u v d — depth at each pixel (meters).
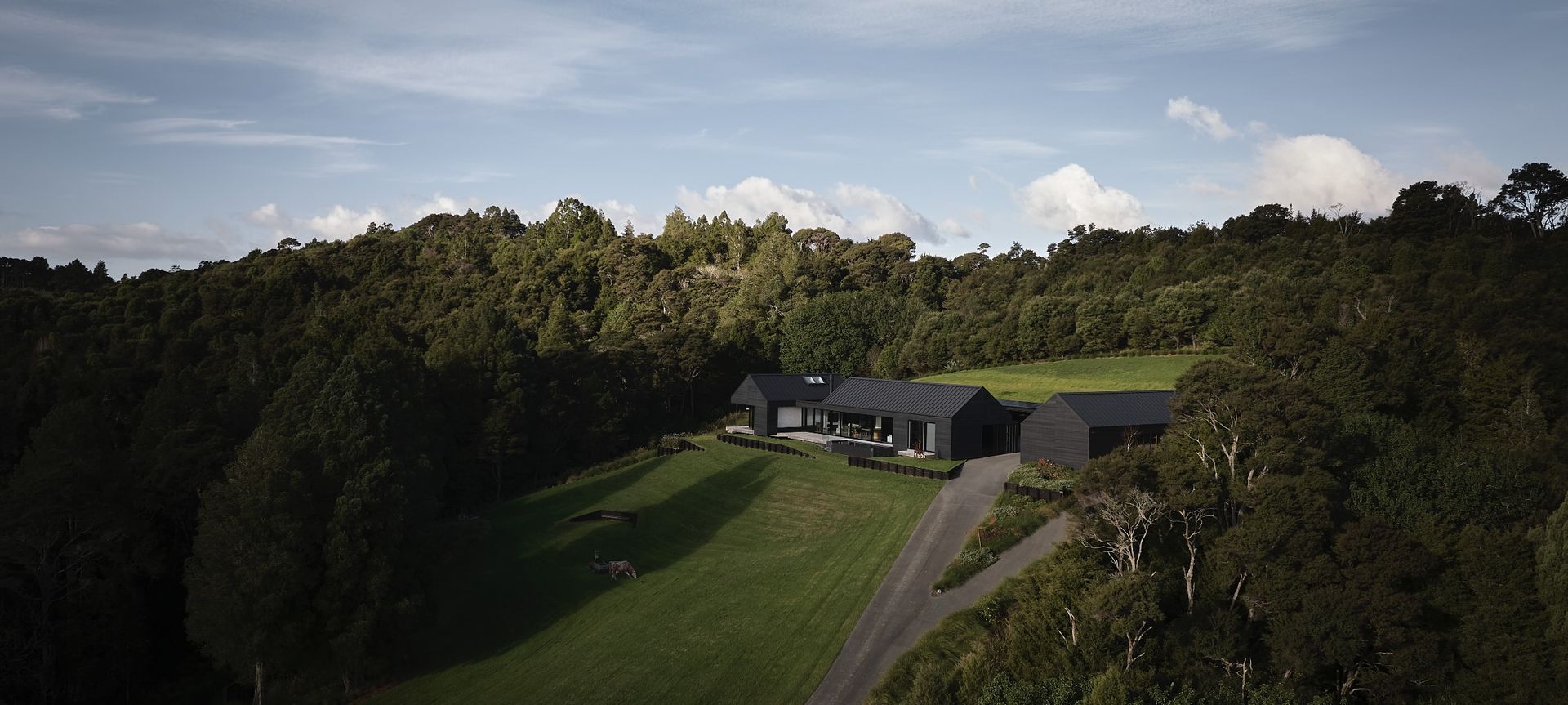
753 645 41.62
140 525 50.62
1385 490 49.56
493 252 174.12
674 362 108.38
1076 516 45.75
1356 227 146.50
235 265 151.50
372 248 161.62
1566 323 82.69
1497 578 42.53
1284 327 69.75
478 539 60.53
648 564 55.69
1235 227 154.38
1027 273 155.88
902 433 72.12
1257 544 41.91
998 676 35.91
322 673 44.81
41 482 46.56
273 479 44.84
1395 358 66.56
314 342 76.56
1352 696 41.09
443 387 78.06
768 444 75.50
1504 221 140.25
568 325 128.12
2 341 87.56
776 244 181.12
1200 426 48.47
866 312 133.12
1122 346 109.00
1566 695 37.34
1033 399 89.94
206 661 51.97
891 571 47.28
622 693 38.88
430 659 45.66
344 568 44.03
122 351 79.44
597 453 92.25
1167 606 42.97
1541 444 60.28
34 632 45.81
